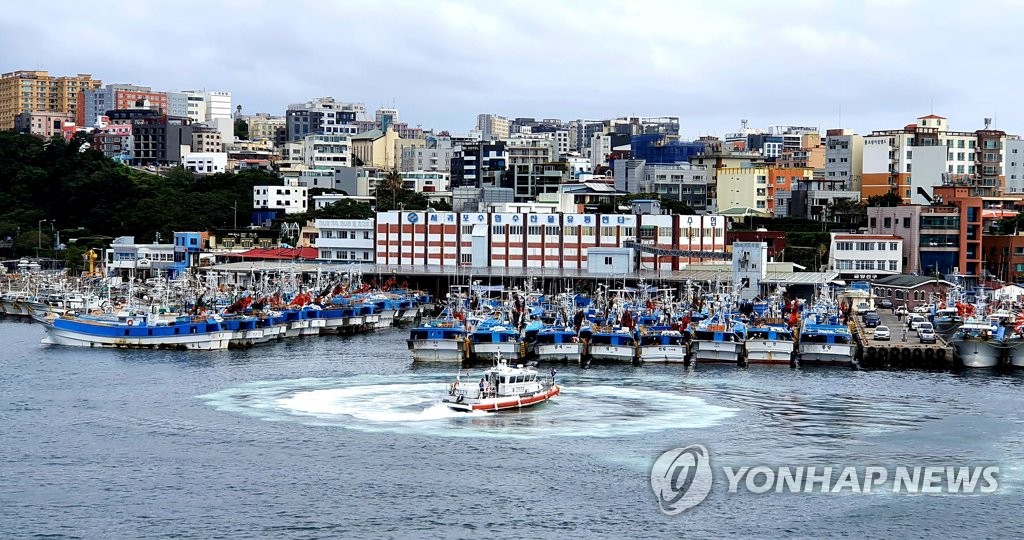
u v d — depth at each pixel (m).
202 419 145.25
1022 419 146.38
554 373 158.50
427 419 145.25
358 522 109.75
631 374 176.25
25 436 137.00
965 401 156.75
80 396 159.00
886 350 184.25
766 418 146.62
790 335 188.62
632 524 110.19
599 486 119.94
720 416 147.50
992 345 181.62
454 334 186.38
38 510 112.50
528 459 128.38
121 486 119.25
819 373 178.00
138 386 166.12
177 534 106.94
